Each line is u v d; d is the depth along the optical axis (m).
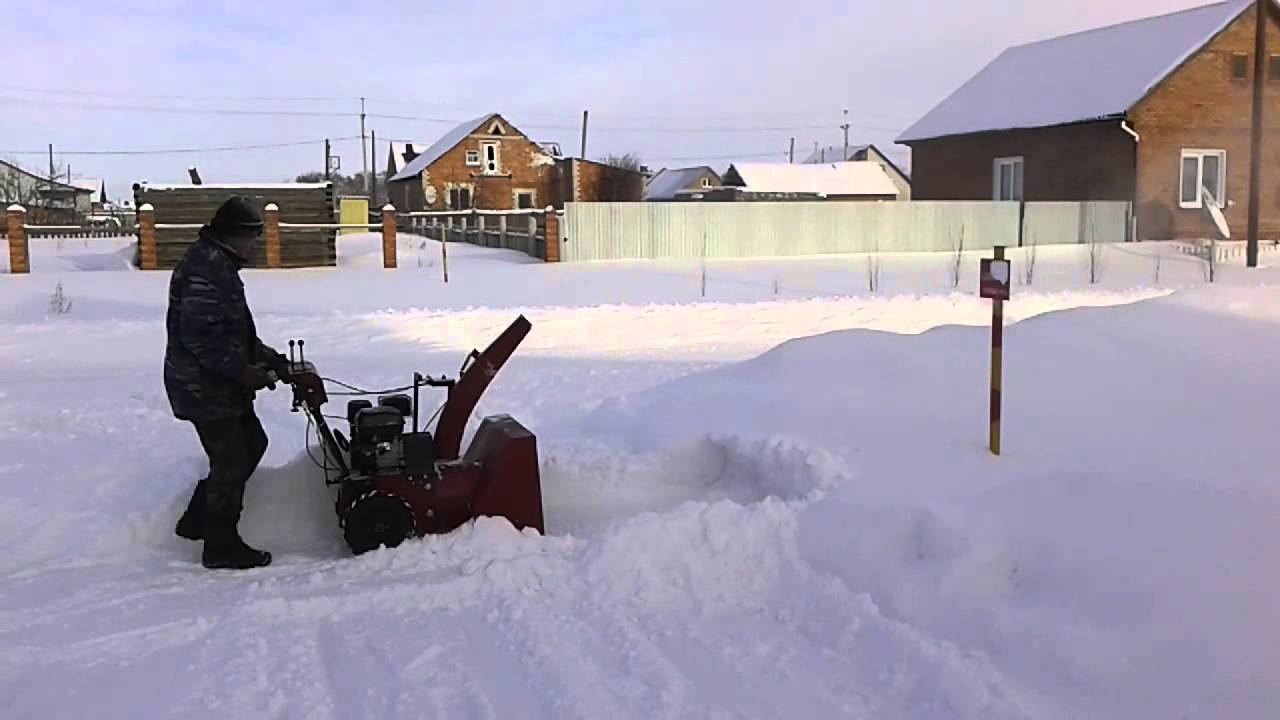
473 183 63.19
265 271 24.33
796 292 19.73
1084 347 7.84
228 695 3.89
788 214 29.34
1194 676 3.48
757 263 26.38
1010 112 36.75
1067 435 5.97
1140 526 4.43
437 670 4.09
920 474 5.56
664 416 7.54
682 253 28.52
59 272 23.73
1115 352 7.67
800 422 6.72
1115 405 6.48
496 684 3.96
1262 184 34.00
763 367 8.24
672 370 10.92
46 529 5.81
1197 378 6.86
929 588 4.41
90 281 21.36
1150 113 32.03
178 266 5.40
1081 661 3.70
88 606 4.80
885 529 4.93
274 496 6.15
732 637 4.36
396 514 5.51
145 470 6.72
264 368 5.74
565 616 4.61
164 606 4.82
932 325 14.33
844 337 8.45
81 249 35.12
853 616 4.41
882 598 4.50
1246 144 33.59
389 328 14.19
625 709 3.70
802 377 7.70
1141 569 4.09
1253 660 3.47
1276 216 34.38
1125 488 4.85
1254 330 8.06
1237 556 4.04
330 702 3.84
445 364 11.55
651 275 23.17
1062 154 34.28
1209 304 8.97
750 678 3.94
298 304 17.77
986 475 5.39
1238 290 9.68
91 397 9.73
